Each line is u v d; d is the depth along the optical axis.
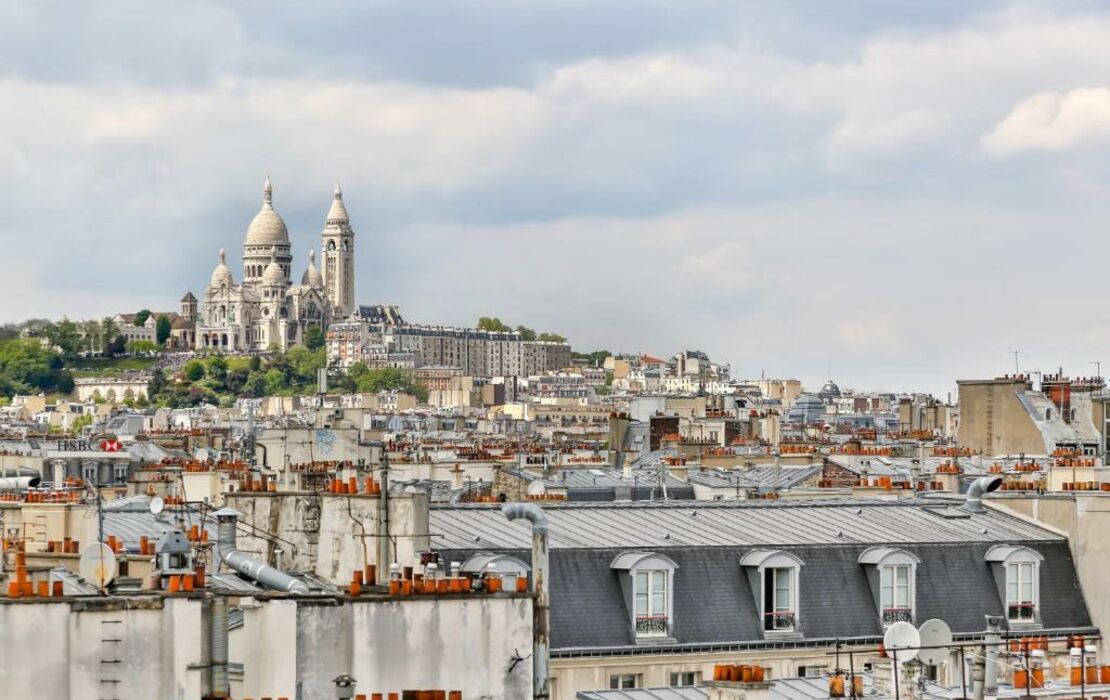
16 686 86.62
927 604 162.75
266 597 92.69
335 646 93.06
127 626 88.62
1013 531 171.75
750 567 155.75
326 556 130.38
